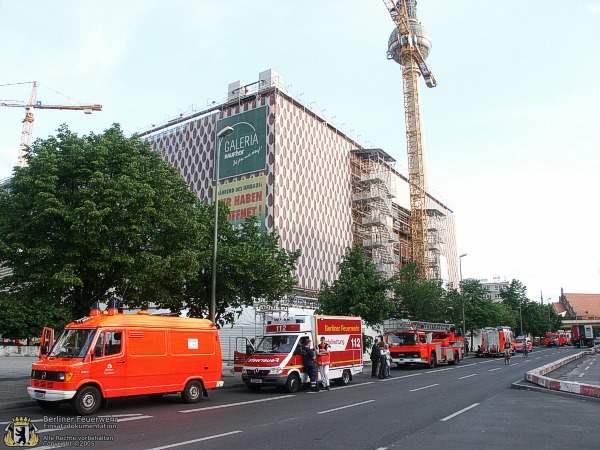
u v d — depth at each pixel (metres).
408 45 82.31
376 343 26.25
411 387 20.02
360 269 36.69
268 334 20.05
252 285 23.34
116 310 14.02
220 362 15.99
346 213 63.12
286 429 10.26
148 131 65.88
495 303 72.50
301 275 52.84
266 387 20.28
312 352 18.92
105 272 17.27
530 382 20.66
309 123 58.50
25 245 15.79
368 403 14.79
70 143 17.38
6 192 16.61
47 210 15.01
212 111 60.59
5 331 43.38
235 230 24.64
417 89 81.69
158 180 17.91
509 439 9.26
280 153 52.88
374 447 8.51
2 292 16.67
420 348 33.12
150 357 13.80
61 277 15.00
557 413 12.60
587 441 9.09
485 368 32.94
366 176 66.69
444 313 49.25
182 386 14.61
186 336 14.99
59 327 45.50
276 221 50.81
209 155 58.16
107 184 16.19
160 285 18.61
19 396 14.73
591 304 147.62
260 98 55.22
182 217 18.30
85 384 12.29
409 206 83.88
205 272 22.31
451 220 109.12
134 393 13.27
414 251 78.00
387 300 36.16
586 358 43.69
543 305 110.69
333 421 11.34
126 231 16.19
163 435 9.49
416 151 80.44
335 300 35.59
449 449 8.37
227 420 11.43
